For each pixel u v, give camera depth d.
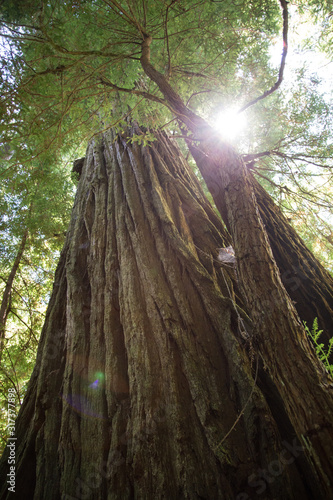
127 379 2.84
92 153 5.96
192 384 2.58
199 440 2.32
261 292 2.05
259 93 5.59
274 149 5.24
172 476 2.22
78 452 2.60
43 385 3.20
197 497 2.07
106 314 3.32
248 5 4.29
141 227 3.87
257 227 2.35
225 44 4.80
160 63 4.83
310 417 1.67
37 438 2.88
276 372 1.85
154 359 2.79
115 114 4.36
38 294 8.51
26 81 3.05
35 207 7.03
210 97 5.50
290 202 5.84
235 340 2.75
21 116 3.03
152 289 3.21
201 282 3.23
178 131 6.87
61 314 3.87
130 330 3.02
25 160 3.28
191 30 4.52
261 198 5.42
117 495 2.23
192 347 2.79
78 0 3.07
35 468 2.75
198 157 4.07
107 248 3.95
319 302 4.07
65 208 7.73
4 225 7.30
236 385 2.55
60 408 3.01
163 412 2.51
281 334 1.91
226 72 5.35
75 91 3.11
